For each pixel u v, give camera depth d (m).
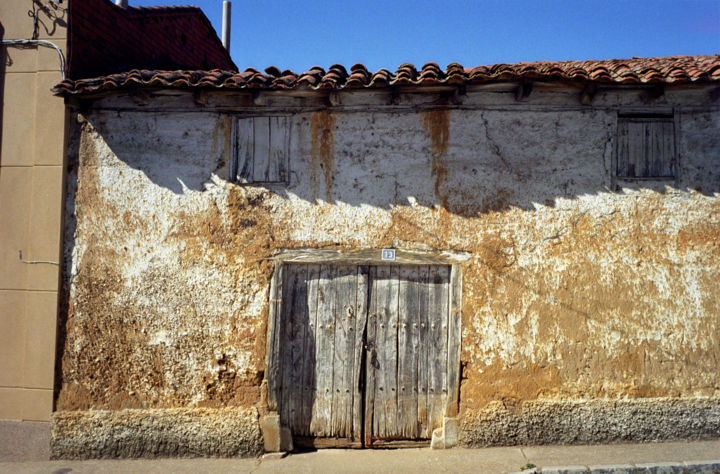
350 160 5.25
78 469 4.91
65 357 5.24
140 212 5.30
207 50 9.66
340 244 5.21
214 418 5.12
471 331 5.12
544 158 5.16
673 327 5.04
